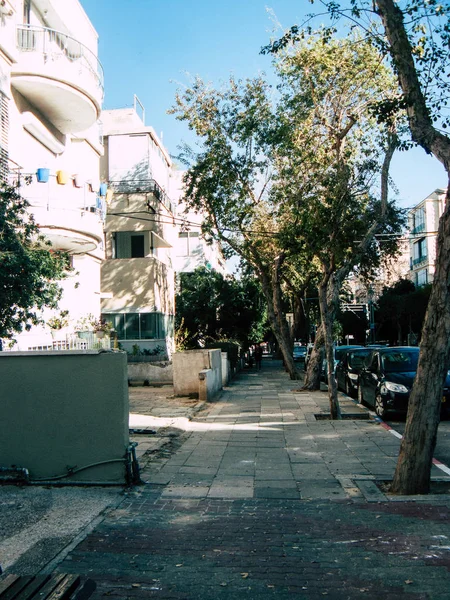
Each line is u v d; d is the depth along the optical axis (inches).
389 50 323.6
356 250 552.1
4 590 125.6
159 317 1136.2
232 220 965.2
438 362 271.7
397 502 258.2
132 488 283.9
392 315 1907.0
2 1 563.8
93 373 290.2
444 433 443.8
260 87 909.2
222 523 232.7
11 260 395.9
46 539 210.2
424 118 301.7
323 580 174.7
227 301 1521.9
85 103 671.1
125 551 200.2
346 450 381.4
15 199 442.0
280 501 266.8
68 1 744.3
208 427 486.3
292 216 693.9
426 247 2018.9
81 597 130.2
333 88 690.2
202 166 937.5
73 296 806.5
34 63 607.8
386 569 181.3
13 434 291.7
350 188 537.6
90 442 289.1
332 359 530.3
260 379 1104.8
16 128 621.9
